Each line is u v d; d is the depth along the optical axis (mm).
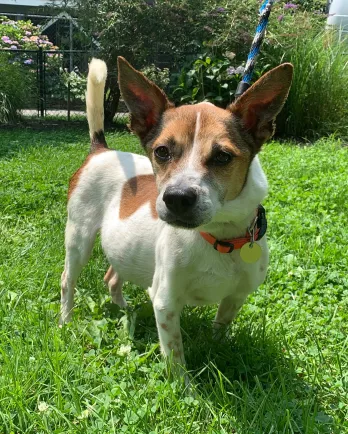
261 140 445
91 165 598
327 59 1704
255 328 557
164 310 472
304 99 1667
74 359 492
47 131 1783
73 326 558
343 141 1598
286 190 1021
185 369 478
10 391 437
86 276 689
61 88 2086
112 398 449
